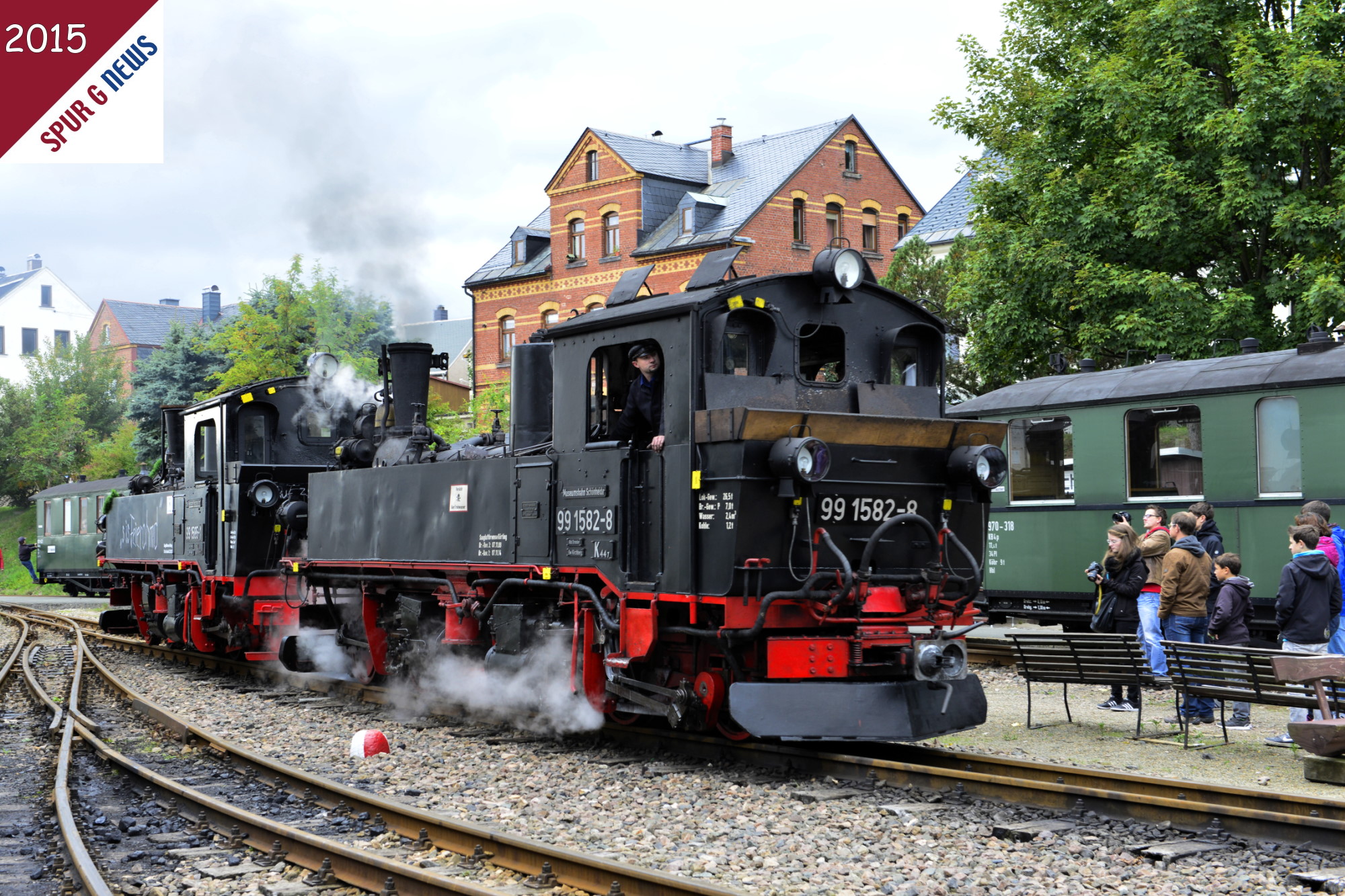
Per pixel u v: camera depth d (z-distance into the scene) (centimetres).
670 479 865
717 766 874
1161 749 939
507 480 1038
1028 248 1953
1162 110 1864
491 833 639
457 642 1119
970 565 919
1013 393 1634
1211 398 1395
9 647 2008
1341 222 1672
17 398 5312
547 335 1001
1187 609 1056
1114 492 1497
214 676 1573
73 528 3469
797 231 3684
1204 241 1862
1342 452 1273
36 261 8050
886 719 828
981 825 690
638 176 3709
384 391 1352
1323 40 1753
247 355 3030
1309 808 661
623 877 565
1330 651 994
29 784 869
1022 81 2102
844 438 848
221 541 1541
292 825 725
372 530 1273
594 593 941
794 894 575
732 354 870
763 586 827
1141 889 576
